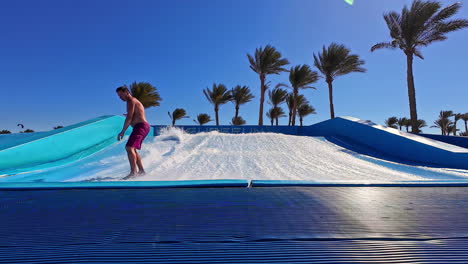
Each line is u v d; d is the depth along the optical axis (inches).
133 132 150.3
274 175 157.9
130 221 60.7
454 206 74.3
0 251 43.5
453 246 45.5
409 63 483.8
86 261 39.8
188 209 71.6
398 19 491.5
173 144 274.1
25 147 192.4
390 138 269.0
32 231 53.8
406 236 50.4
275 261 39.5
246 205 76.0
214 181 112.2
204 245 46.2
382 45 506.0
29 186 102.5
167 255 41.9
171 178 146.5
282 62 741.9
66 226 57.1
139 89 693.3
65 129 243.3
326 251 43.4
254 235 51.4
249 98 959.6
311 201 80.7
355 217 63.6
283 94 1027.9
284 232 53.0
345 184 108.9
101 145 274.4
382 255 41.7
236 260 39.9
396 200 81.8
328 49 663.1
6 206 74.6
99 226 57.1
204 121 1250.0
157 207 73.8
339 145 296.0
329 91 677.3
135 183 109.0
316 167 186.9
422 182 111.0
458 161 203.9
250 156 222.2
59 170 181.3
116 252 43.2
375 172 172.9
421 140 247.1
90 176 160.9
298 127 516.7
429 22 464.8
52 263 39.2
